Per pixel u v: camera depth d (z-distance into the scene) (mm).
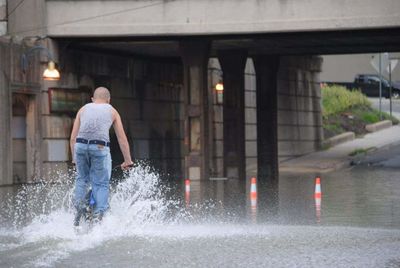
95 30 75375
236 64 85812
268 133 92250
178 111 99438
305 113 112062
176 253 25406
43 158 75188
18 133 74250
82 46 80875
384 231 31797
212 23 73562
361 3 70312
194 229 31875
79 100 79875
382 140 121625
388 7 69812
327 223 35312
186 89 78250
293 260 24078
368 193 55188
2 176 68562
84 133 29578
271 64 92250
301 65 111188
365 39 79750
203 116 78062
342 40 80438
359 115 134000
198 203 47156
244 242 27953
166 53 89500
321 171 91188
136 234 29766
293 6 71875
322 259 24266
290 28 72062
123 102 88062
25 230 30891
